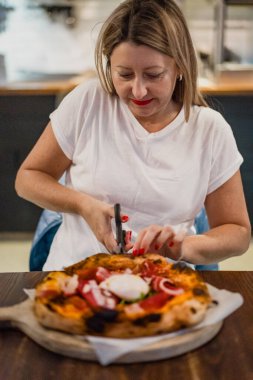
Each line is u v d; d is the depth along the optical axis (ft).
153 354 2.66
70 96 4.84
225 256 4.25
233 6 11.56
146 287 2.98
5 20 12.57
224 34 11.34
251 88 10.71
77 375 2.59
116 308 2.76
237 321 3.08
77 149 4.76
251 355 2.75
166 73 4.06
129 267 3.31
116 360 2.66
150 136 4.58
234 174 4.69
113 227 4.60
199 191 4.66
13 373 2.60
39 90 10.54
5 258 10.13
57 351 2.73
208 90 10.49
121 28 3.93
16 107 10.68
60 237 4.84
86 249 4.61
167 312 2.74
